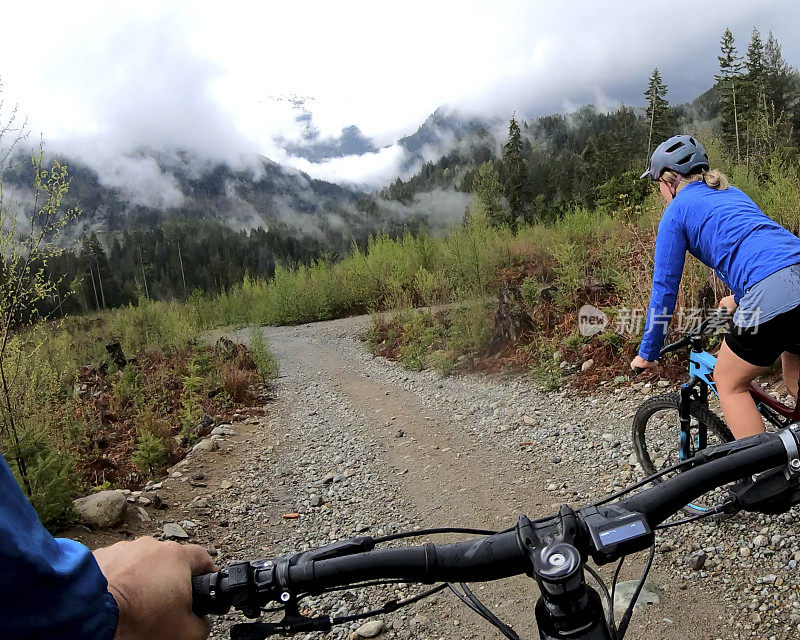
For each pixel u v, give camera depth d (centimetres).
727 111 3656
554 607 97
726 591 329
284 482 601
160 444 651
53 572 66
